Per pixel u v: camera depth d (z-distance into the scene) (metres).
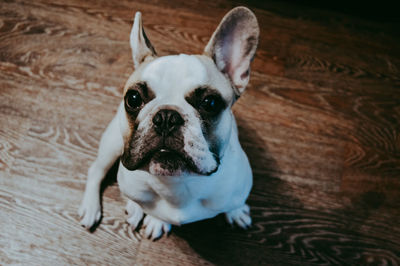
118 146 0.87
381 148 1.10
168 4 1.24
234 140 0.77
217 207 0.80
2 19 1.17
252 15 0.68
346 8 1.29
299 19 1.26
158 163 0.63
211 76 0.66
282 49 1.21
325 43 1.23
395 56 1.23
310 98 1.14
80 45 1.16
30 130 1.05
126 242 0.97
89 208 0.96
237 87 0.72
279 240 1.00
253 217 1.01
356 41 1.24
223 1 1.26
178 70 0.65
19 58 1.13
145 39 0.73
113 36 1.18
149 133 0.62
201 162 0.63
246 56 0.70
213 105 0.66
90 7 1.21
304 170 1.06
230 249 0.98
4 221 0.97
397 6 1.27
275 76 1.16
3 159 1.02
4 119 1.06
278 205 1.03
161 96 0.65
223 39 0.70
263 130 1.09
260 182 1.04
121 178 0.79
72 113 1.08
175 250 0.97
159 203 0.81
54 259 0.95
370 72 1.20
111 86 1.11
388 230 1.02
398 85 1.19
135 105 0.67
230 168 0.74
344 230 1.01
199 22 1.22
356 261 0.99
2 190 0.99
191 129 0.62
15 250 0.95
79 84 1.11
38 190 1.00
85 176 1.02
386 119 1.14
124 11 1.22
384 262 0.99
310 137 1.10
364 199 1.05
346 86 1.17
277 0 1.29
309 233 1.01
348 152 1.09
